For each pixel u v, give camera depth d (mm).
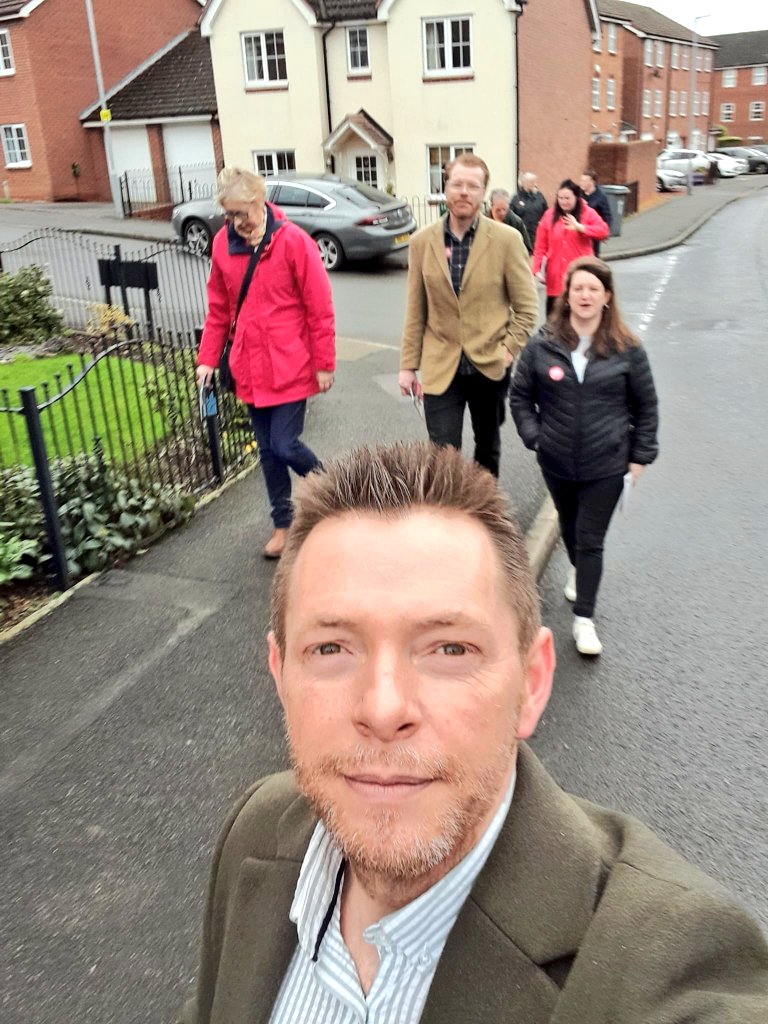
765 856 2941
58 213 26750
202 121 27594
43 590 4930
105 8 29656
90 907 2783
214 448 6379
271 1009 1107
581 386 3926
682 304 13758
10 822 3176
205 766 3457
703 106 60531
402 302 14156
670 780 3342
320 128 24484
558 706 3840
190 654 4250
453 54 22750
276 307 4711
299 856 1169
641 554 5402
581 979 822
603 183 28953
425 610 871
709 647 4301
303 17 23562
